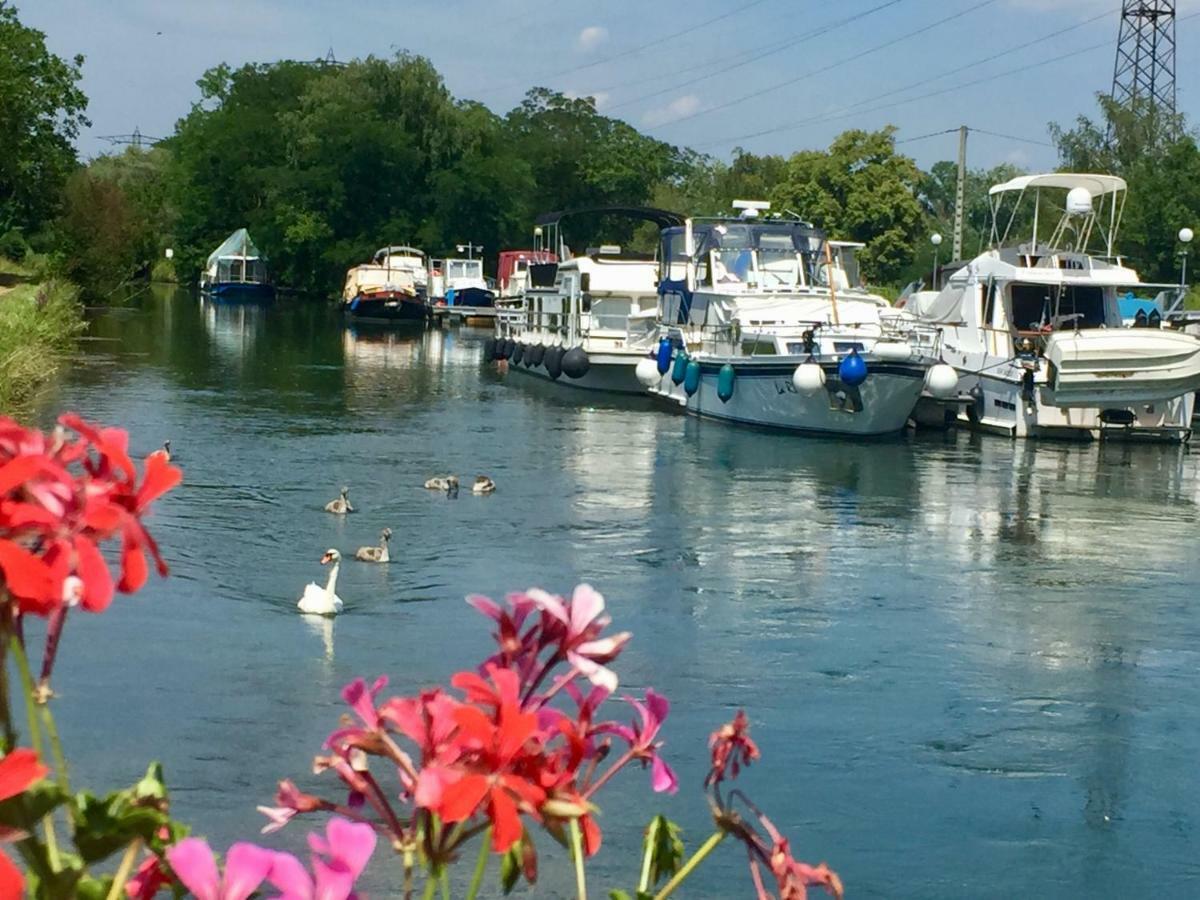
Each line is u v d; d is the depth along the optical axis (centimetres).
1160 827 810
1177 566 1545
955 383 2720
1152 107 5878
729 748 251
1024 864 755
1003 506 1923
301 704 950
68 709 920
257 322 6122
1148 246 4988
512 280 5759
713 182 10000
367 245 8350
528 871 193
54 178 5853
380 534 1576
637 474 2131
